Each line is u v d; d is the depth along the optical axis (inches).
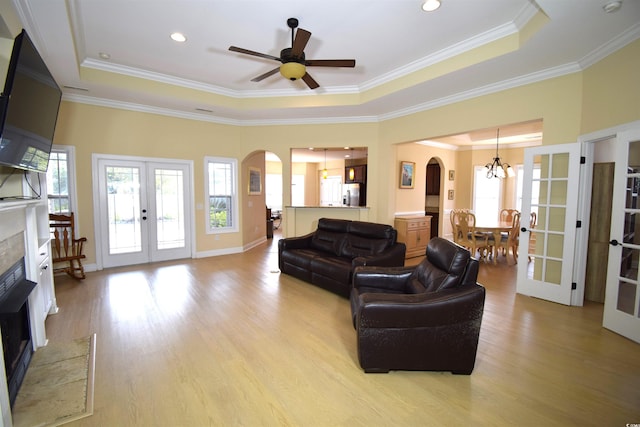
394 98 176.1
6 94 68.7
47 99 92.9
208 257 229.9
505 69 134.5
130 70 163.2
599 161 144.3
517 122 146.2
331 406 73.1
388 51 140.3
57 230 165.9
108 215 193.0
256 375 84.8
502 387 80.4
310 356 94.6
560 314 127.6
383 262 144.5
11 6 86.5
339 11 109.3
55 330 110.2
